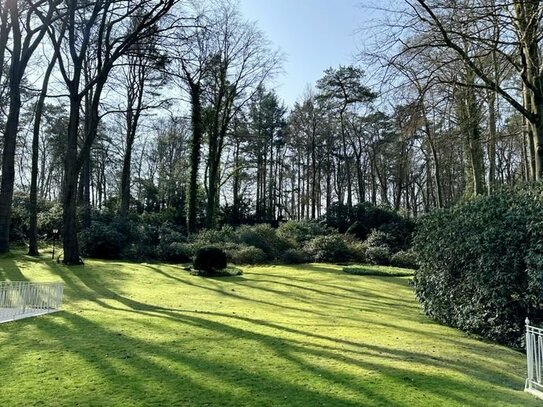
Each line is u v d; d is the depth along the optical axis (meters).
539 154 10.88
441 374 6.06
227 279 18.66
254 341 7.61
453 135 14.20
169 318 9.60
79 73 19.81
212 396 5.01
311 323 9.85
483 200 9.89
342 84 37.94
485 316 8.96
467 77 13.17
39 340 7.48
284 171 49.25
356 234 30.66
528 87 10.88
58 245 26.50
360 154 43.78
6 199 20.33
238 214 41.09
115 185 47.59
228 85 33.88
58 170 45.44
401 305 13.52
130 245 24.78
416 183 49.56
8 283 12.31
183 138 46.19
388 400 4.99
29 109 36.09
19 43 20.59
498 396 5.27
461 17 10.56
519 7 10.68
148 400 4.86
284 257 25.36
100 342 7.34
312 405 4.80
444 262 10.21
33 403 4.76
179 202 41.75
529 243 8.32
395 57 11.59
